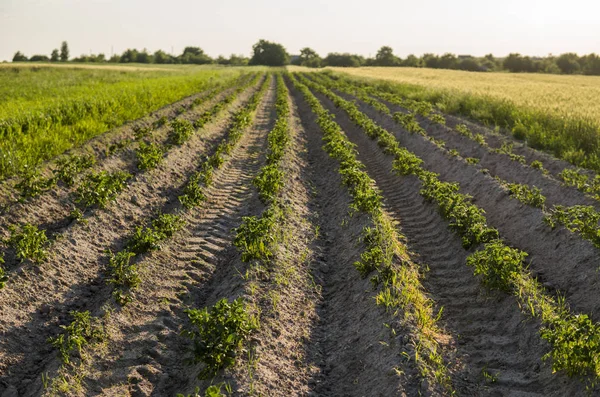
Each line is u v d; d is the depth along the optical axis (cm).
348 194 1302
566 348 579
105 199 1070
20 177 1143
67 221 1039
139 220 1112
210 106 2827
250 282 820
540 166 1508
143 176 1305
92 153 1502
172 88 3322
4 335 669
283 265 897
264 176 1280
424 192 1245
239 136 2002
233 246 1023
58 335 700
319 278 912
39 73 5681
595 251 866
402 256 928
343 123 2627
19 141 1388
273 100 3753
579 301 790
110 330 698
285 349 687
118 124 1916
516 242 1055
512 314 741
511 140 2023
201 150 1794
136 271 844
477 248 937
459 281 883
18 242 831
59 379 597
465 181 1469
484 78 5856
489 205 1263
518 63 12700
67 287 810
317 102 3055
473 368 648
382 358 641
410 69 9194
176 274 880
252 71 9094
